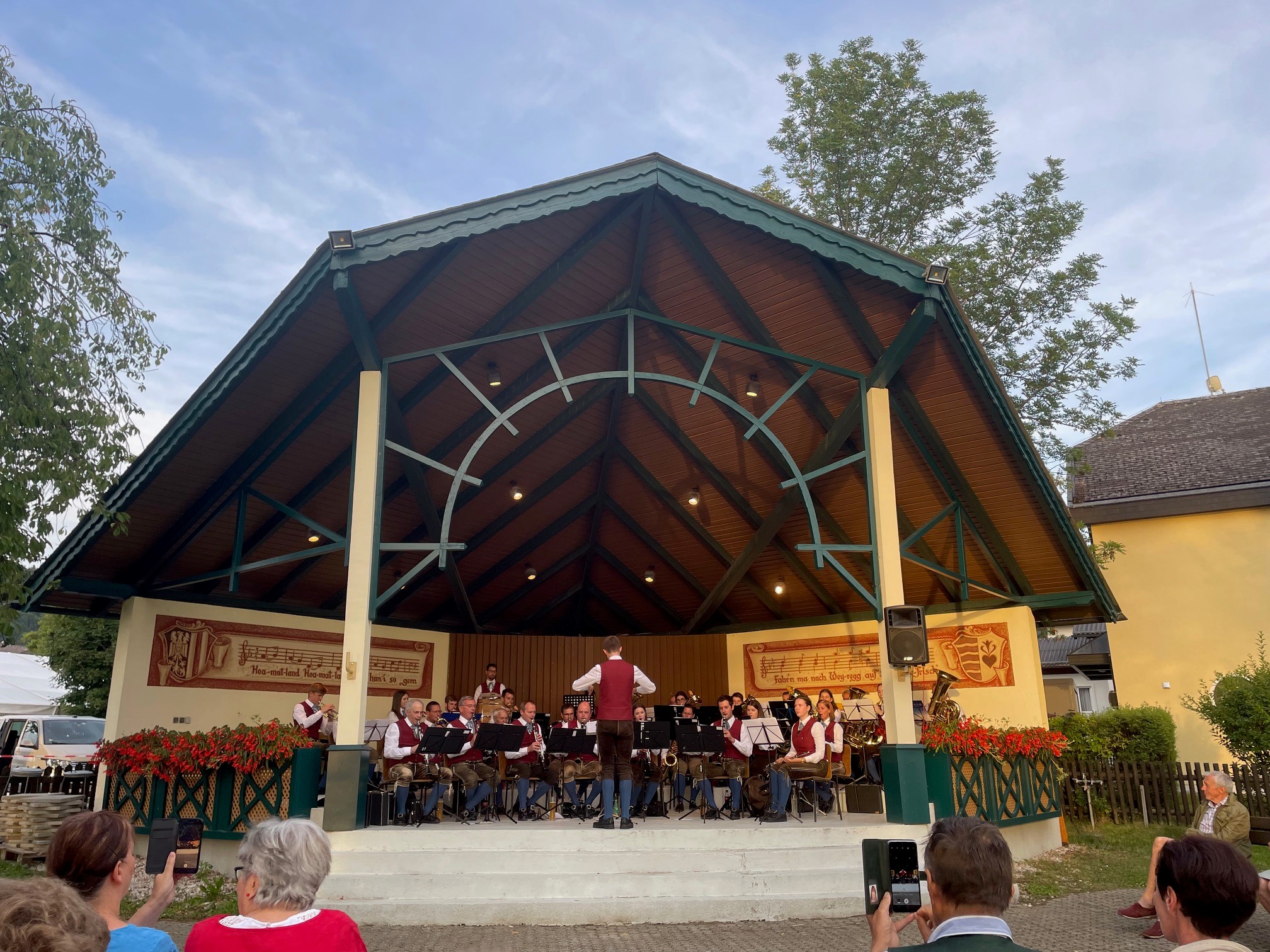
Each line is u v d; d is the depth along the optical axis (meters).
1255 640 17.30
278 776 8.91
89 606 12.20
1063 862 10.45
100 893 2.49
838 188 19.52
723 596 15.60
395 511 12.93
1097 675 22.83
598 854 7.92
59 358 9.20
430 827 8.55
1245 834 7.34
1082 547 11.79
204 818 9.20
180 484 10.47
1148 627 18.33
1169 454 19.98
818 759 9.45
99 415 9.26
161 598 11.93
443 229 8.47
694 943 6.61
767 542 13.84
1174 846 2.37
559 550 15.73
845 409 11.13
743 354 11.05
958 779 9.62
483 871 7.76
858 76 19.30
